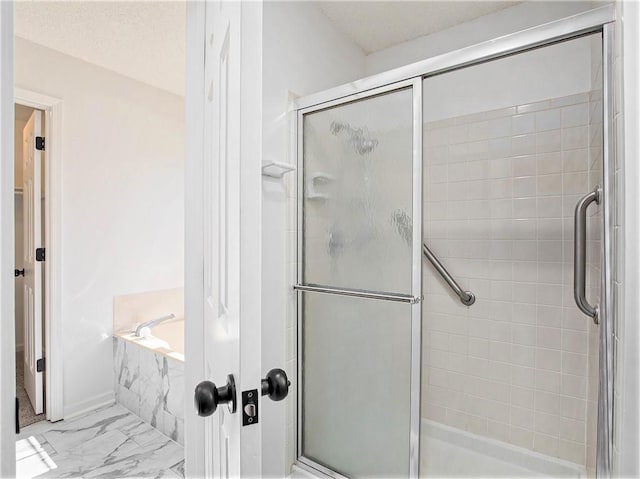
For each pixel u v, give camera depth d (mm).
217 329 935
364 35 2258
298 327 1851
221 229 884
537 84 1836
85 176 2527
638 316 667
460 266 2041
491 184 1949
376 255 1611
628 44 694
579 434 1741
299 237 1844
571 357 1761
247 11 624
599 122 1503
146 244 2891
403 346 1562
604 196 982
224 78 847
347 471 1720
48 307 2377
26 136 2652
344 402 1731
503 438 1929
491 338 1960
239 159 625
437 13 2053
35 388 2398
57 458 1979
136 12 1981
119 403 2594
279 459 1742
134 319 2787
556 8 1893
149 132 2922
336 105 1716
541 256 1830
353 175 1672
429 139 2133
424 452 2102
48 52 2352
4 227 658
